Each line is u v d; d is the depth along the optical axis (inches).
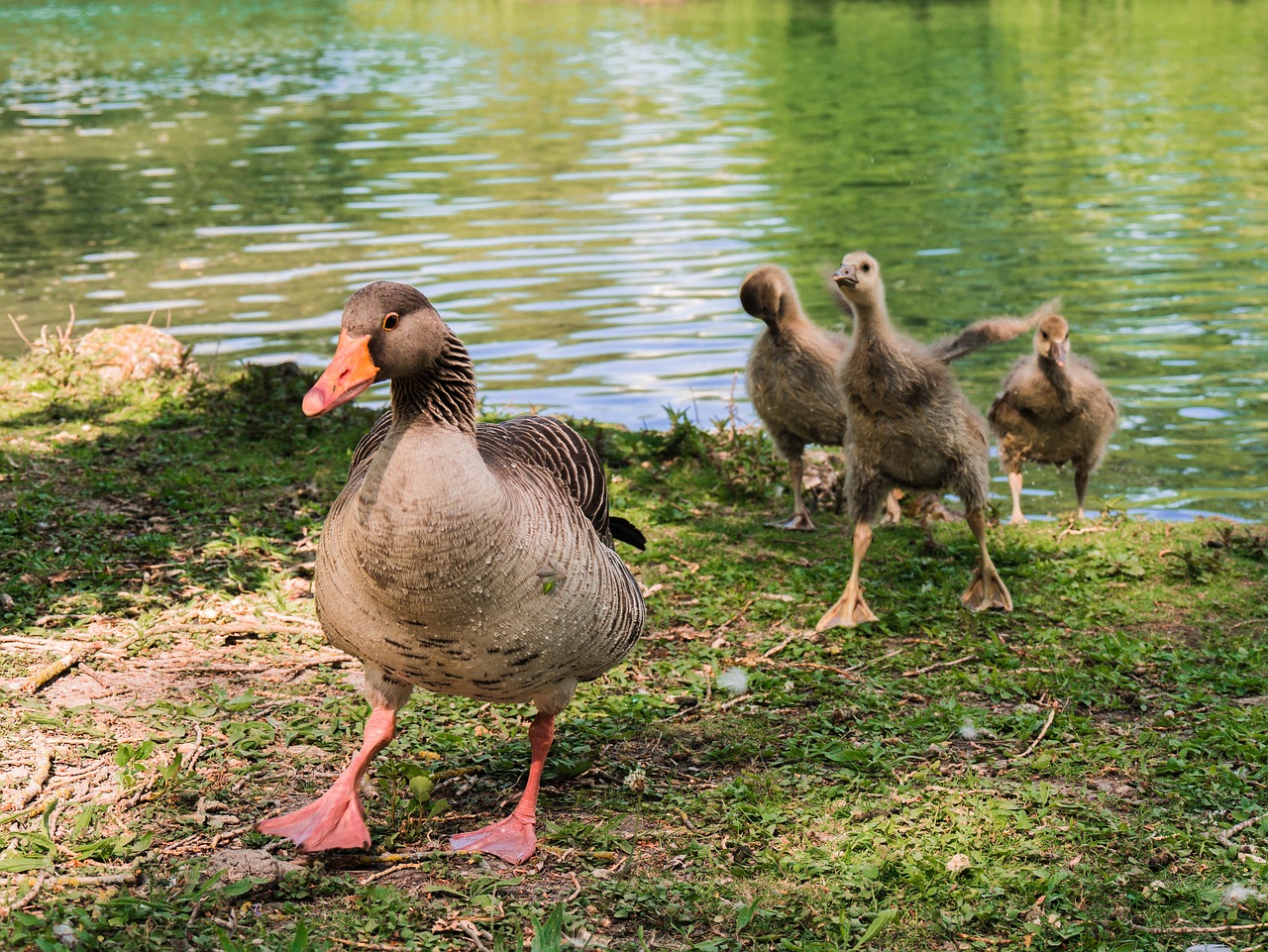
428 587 96.7
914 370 126.2
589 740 112.9
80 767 107.3
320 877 100.4
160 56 666.8
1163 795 108.3
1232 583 133.3
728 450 166.2
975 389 197.3
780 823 105.5
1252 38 637.9
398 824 104.5
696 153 385.1
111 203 322.0
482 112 468.1
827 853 103.3
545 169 361.4
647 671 120.6
